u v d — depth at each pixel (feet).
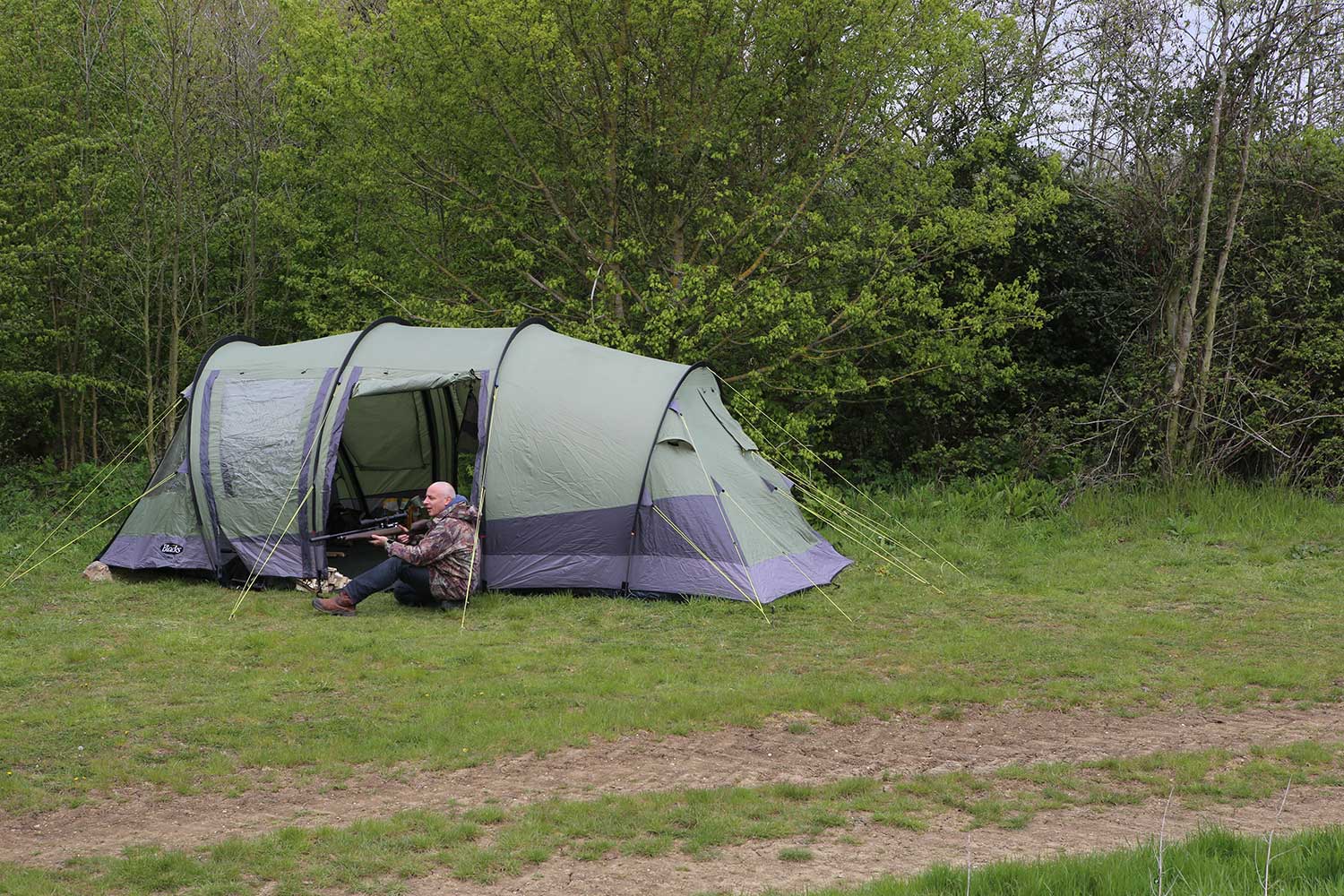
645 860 16.97
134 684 26.25
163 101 56.08
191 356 62.39
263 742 22.31
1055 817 18.97
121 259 56.70
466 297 56.95
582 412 36.09
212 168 60.34
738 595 34.42
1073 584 37.91
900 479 60.95
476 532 34.65
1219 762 21.71
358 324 57.00
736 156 54.08
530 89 52.65
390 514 45.03
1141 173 57.36
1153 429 54.19
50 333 56.90
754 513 36.96
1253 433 52.75
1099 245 64.13
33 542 42.75
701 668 28.02
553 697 25.41
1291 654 29.50
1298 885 14.62
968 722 24.35
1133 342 61.98
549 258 57.00
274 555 36.58
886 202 55.57
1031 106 64.69
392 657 28.58
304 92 55.47
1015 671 28.04
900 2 50.83
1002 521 48.65
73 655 28.14
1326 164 57.82
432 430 48.29
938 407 63.82
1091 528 48.06
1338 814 18.95
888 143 53.98
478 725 23.30
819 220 52.65
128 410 63.93
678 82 53.11
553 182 55.47
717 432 38.50
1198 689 26.68
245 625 32.14
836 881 16.06
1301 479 53.21
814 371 56.44
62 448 63.77
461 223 57.21
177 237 55.67
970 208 54.85
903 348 57.00
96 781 20.21
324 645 29.63
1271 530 46.21
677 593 35.01
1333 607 34.73
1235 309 56.34
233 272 63.57
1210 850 16.15
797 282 55.98
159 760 21.42
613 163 53.11
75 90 56.34
